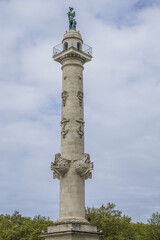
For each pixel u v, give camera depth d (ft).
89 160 145.79
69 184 143.54
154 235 244.42
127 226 248.52
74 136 151.02
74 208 139.74
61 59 166.81
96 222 239.30
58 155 148.25
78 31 175.42
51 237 136.05
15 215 298.35
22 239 232.94
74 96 157.79
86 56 168.04
